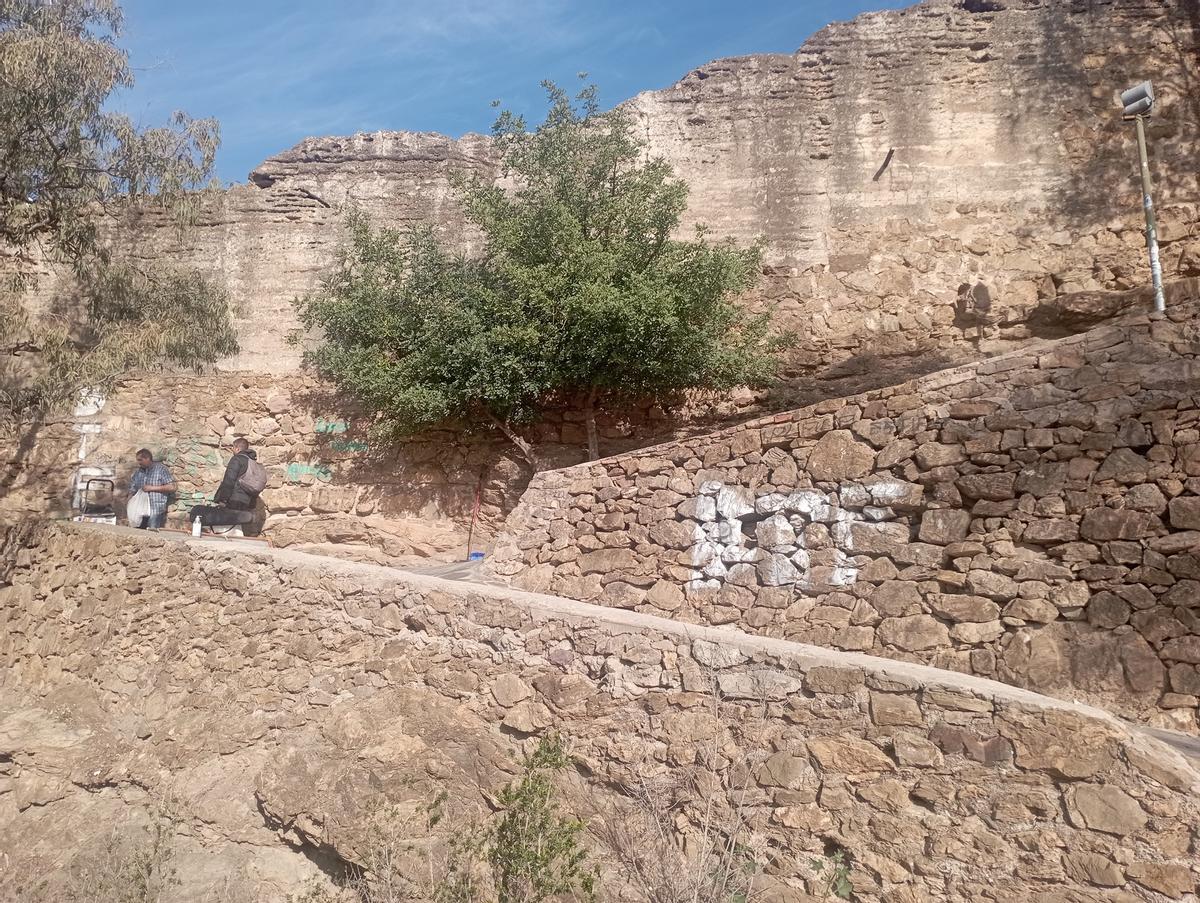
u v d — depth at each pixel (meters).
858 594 6.50
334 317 12.75
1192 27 13.95
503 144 12.77
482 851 5.56
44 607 10.99
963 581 6.07
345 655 7.61
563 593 8.24
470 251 14.83
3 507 13.73
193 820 7.31
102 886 7.04
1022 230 13.77
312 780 6.77
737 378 11.85
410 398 11.52
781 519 7.04
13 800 8.69
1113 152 13.73
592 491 8.35
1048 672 5.60
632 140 14.91
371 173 15.41
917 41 14.55
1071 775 4.34
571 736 6.07
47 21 12.90
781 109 14.68
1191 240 13.12
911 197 14.12
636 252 11.52
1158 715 5.29
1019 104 14.18
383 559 12.45
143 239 15.87
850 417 6.87
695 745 5.53
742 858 5.12
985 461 6.21
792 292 14.09
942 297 13.64
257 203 15.61
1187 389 5.68
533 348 11.32
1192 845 3.99
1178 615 5.38
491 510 12.55
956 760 4.66
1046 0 14.38
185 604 9.07
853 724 5.02
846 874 4.81
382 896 5.69
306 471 13.30
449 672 6.91
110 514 13.50
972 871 4.48
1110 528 5.70
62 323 14.34
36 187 13.17
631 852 5.41
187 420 13.80
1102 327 6.07
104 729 8.98
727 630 6.35
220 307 14.62
